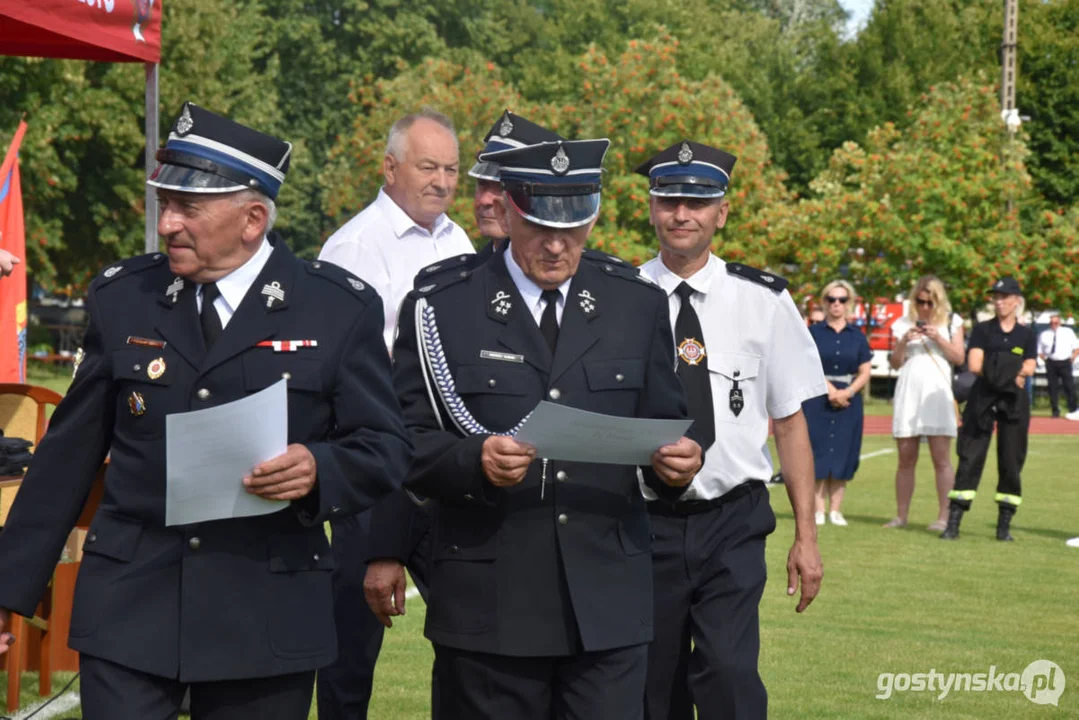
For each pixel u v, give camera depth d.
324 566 3.92
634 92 34.12
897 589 11.04
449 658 4.34
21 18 7.36
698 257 5.74
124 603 3.73
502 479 4.13
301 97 55.59
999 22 55.25
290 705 3.83
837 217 34.53
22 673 7.79
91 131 39.19
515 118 5.66
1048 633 9.41
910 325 14.86
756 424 5.69
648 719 5.61
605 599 4.26
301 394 3.85
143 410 3.78
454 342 4.37
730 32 72.56
